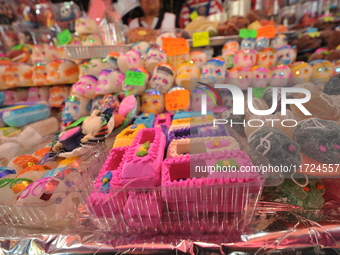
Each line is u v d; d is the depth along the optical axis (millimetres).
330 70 1510
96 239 689
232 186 623
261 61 1734
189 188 639
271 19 2414
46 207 736
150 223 692
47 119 1573
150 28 2246
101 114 1136
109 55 1618
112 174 754
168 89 1559
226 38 2088
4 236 713
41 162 994
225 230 689
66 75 1670
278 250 620
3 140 1288
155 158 738
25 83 1760
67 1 2299
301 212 730
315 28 2102
